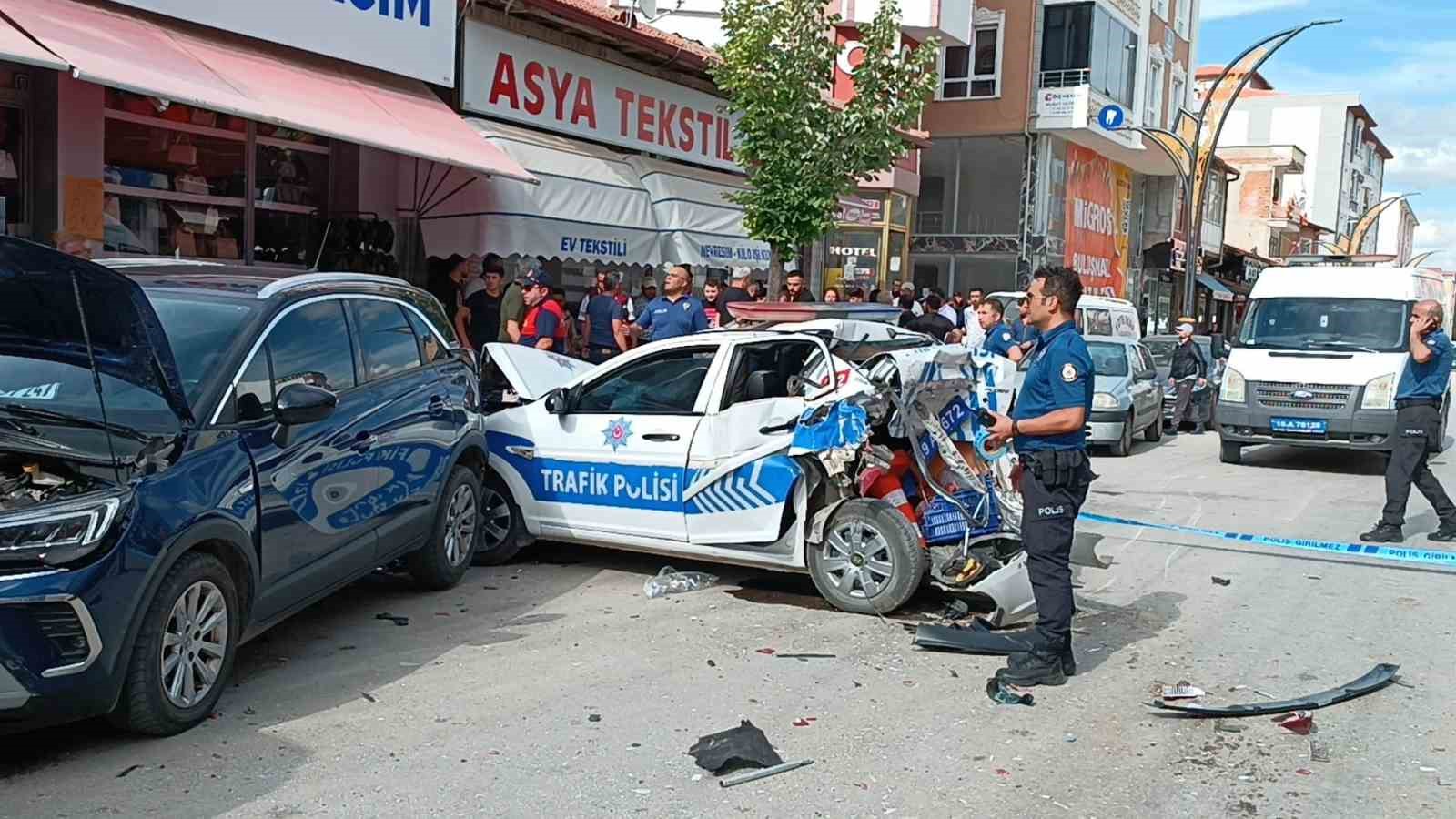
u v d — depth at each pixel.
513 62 13.88
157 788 4.42
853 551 7.13
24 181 9.88
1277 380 14.68
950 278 32.66
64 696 4.31
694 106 17.50
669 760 4.82
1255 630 6.98
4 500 4.46
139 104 10.62
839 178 13.74
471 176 12.57
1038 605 5.91
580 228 13.27
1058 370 5.73
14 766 4.60
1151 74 36.38
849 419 6.83
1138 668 6.20
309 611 6.95
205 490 4.91
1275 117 77.44
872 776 4.71
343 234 12.48
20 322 4.89
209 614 5.07
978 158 31.78
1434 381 9.64
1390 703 5.69
